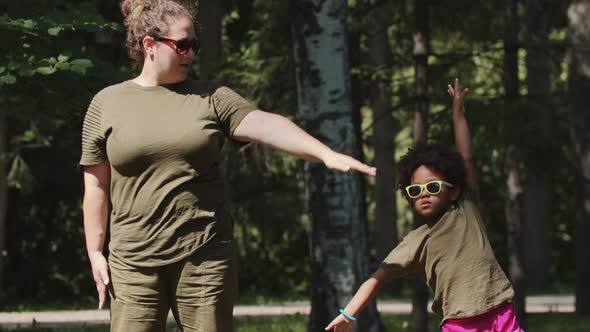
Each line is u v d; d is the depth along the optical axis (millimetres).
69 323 21703
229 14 21922
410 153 6305
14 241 34938
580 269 24750
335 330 6242
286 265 39844
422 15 16875
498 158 21500
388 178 30609
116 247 5340
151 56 5316
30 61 9977
